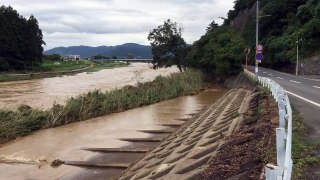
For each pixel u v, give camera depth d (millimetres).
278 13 75188
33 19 92188
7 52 83938
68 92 42562
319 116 13141
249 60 82188
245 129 11953
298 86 27562
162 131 20578
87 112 25125
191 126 19016
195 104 32438
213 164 8773
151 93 34281
